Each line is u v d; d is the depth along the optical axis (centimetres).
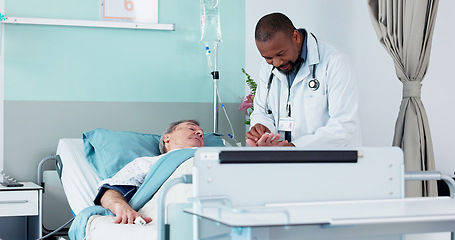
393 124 339
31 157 332
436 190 242
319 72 231
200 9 358
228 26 366
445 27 330
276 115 246
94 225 212
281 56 217
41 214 295
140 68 351
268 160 130
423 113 241
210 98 362
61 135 337
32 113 333
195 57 359
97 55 344
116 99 346
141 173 244
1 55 328
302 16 373
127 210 217
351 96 225
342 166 138
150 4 352
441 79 331
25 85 332
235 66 367
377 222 107
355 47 354
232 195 127
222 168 127
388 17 246
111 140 298
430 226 123
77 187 280
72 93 339
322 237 114
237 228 110
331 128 221
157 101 353
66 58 339
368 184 140
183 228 153
